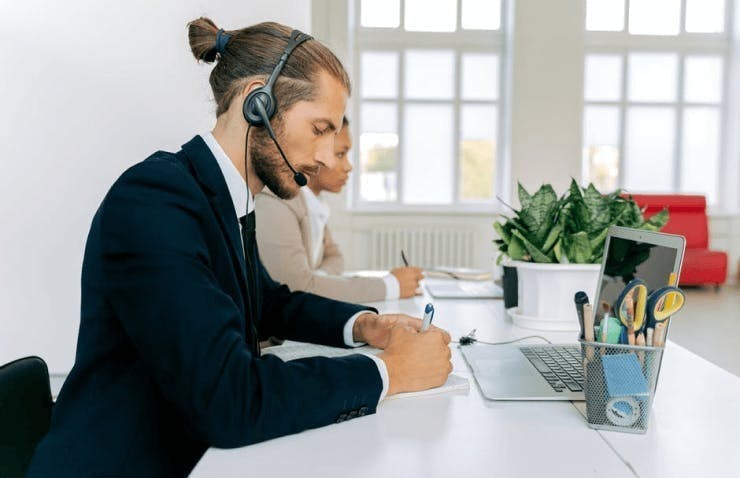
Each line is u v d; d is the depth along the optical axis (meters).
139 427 0.85
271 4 2.53
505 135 6.31
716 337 4.26
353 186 6.52
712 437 0.80
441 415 0.88
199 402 0.75
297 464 0.72
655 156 6.75
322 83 0.93
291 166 0.96
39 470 0.81
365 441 0.78
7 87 2.39
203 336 0.76
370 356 0.94
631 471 0.70
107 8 2.41
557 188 6.13
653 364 0.81
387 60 6.42
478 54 6.39
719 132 6.76
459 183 6.50
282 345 1.31
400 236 6.19
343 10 5.96
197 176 0.93
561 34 6.01
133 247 0.78
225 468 0.71
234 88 0.94
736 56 6.55
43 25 2.38
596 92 6.65
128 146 2.45
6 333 2.45
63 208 2.44
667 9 6.59
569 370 1.10
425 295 2.06
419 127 6.48
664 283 0.88
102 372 0.86
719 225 6.62
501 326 1.53
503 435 0.81
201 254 0.82
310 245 2.16
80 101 2.42
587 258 1.46
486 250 6.29
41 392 0.94
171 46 2.44
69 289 2.46
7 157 2.41
